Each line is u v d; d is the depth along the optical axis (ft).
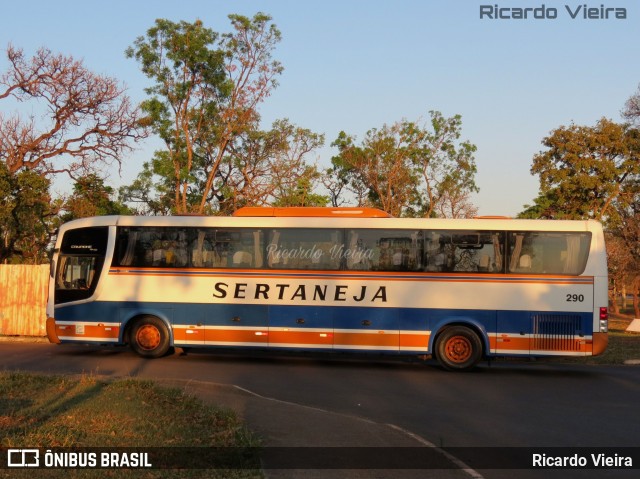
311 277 56.59
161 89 115.65
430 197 146.51
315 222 57.00
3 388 37.29
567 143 149.79
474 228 55.67
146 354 57.93
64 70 108.06
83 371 48.47
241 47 116.88
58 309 59.00
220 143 118.21
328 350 56.13
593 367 60.08
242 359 60.64
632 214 144.46
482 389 46.55
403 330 55.57
